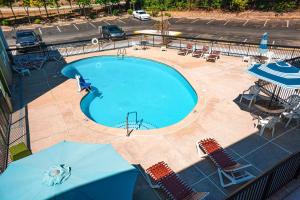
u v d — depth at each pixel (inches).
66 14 1823.3
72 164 220.4
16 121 452.1
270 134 398.6
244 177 308.3
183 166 338.0
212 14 1638.8
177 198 271.0
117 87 645.3
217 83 585.9
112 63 808.3
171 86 652.1
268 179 237.1
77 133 415.2
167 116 519.2
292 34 1110.4
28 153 317.4
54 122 447.5
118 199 194.1
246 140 386.3
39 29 1439.5
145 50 865.5
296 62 553.6
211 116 452.1
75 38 1202.6
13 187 201.0
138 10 1758.1
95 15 1779.0
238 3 1556.3
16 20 1672.0
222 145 376.5
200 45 916.0
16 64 727.1
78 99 533.0
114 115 523.8
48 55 813.2
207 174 323.6
